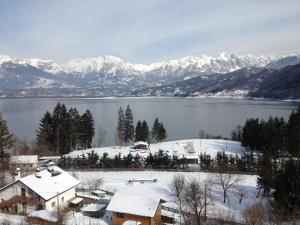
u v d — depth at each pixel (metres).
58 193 62.41
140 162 102.62
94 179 80.50
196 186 67.50
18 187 62.25
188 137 173.00
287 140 112.56
